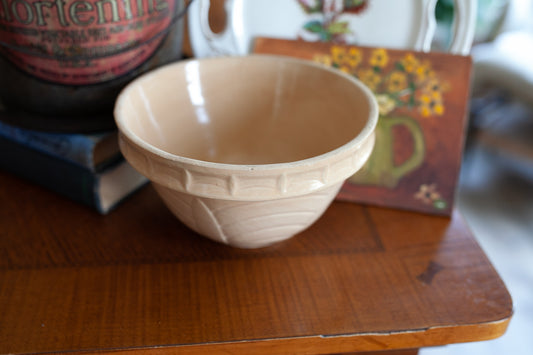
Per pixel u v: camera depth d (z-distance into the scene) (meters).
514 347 1.02
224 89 0.54
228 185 0.38
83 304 0.45
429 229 0.55
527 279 1.14
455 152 0.57
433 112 0.57
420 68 0.57
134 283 0.47
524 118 1.61
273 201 0.40
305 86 0.53
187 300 0.46
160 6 0.50
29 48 0.47
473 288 0.48
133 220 0.55
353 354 0.51
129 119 0.46
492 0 1.38
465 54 0.59
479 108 1.51
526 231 1.26
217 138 0.56
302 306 0.46
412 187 0.58
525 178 1.43
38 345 0.41
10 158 0.58
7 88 0.52
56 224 0.54
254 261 0.50
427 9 0.58
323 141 0.53
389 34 0.61
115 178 0.55
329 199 0.45
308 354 0.44
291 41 0.60
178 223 0.55
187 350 0.42
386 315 0.45
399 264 0.51
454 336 0.45
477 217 1.30
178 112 0.52
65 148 0.52
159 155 0.38
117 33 0.48
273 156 0.57
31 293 0.46
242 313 0.45
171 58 0.56
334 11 0.61
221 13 0.77
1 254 0.50
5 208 0.55
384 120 0.58
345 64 0.59
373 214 0.57
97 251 0.51
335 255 0.51
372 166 0.58
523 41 1.36
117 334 0.42
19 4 0.44
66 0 0.44
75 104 0.52
